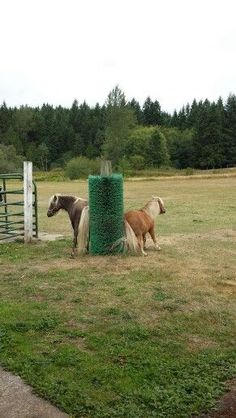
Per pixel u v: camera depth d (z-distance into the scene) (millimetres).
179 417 4082
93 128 107312
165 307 6758
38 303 6914
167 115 135125
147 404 4250
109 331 5840
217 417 4102
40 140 109312
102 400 4285
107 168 10102
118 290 7594
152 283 8023
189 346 5473
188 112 124375
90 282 8070
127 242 10203
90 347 5387
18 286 7914
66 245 11508
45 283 8062
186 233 13805
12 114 116625
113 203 10039
